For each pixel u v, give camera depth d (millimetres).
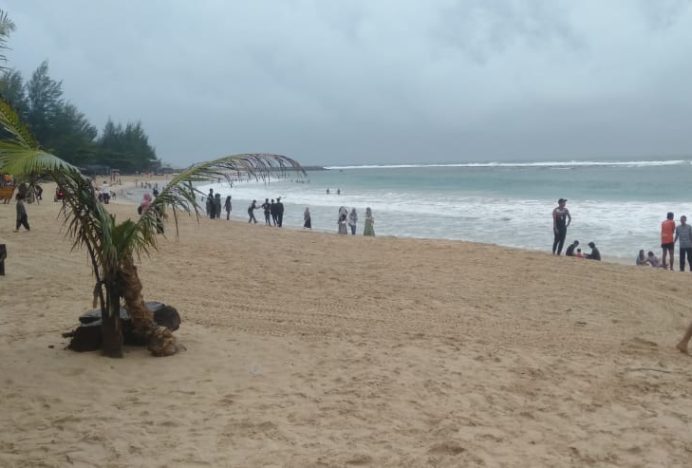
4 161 5258
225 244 17594
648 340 8094
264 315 9047
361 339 7828
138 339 6945
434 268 13586
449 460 4422
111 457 4301
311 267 13578
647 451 4723
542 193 47656
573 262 14477
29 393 5465
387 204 42781
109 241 6133
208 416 5105
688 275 13117
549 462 4469
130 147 138250
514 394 5914
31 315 8539
